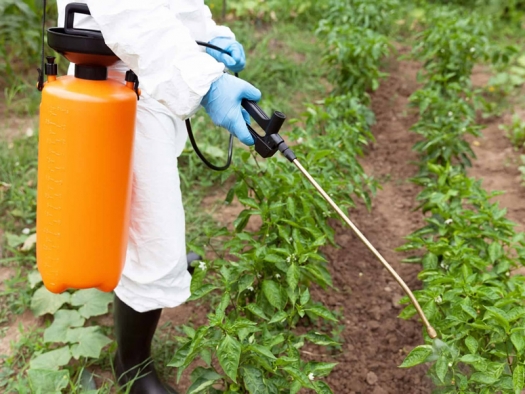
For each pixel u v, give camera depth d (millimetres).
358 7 5320
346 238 3037
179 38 1671
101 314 2496
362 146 3910
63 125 1659
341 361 2418
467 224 2715
